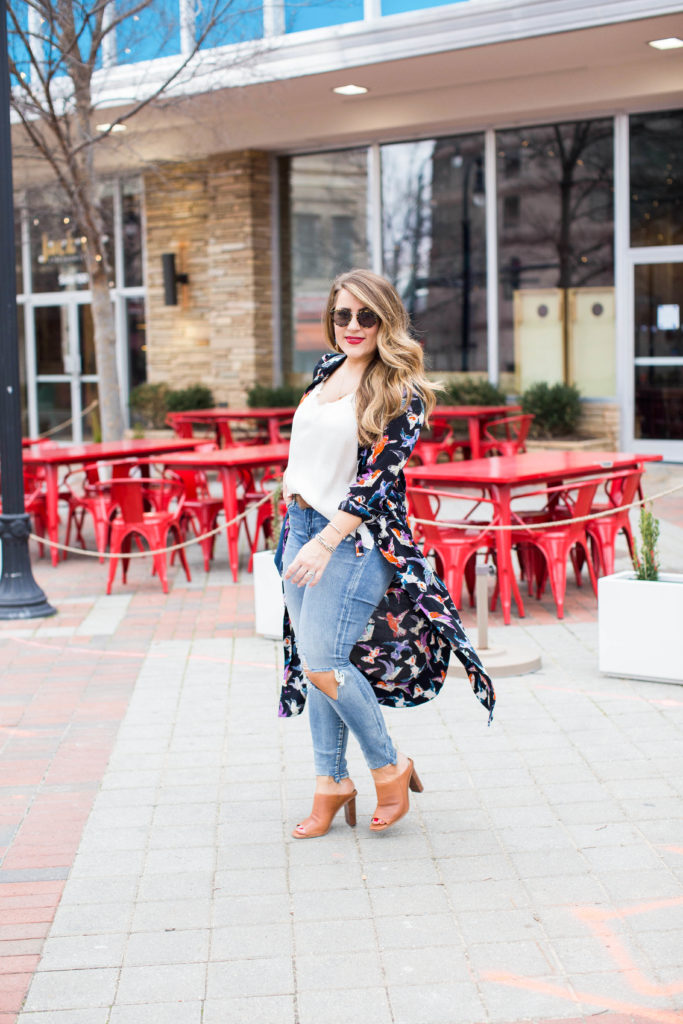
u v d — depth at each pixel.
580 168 13.98
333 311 3.71
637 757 4.61
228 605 7.78
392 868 3.67
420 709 5.32
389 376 3.60
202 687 5.84
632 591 5.61
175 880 3.64
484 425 12.79
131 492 8.12
